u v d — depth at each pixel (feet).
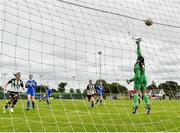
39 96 55.31
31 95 46.91
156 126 33.09
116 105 47.73
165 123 34.86
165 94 42.47
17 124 33.04
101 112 42.32
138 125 33.30
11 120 35.50
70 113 41.06
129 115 39.32
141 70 37.88
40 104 54.34
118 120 35.76
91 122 34.32
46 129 30.35
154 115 39.60
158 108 44.65
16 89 42.39
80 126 32.07
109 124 33.32
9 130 29.63
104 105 51.88
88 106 50.14
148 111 39.73
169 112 41.81
